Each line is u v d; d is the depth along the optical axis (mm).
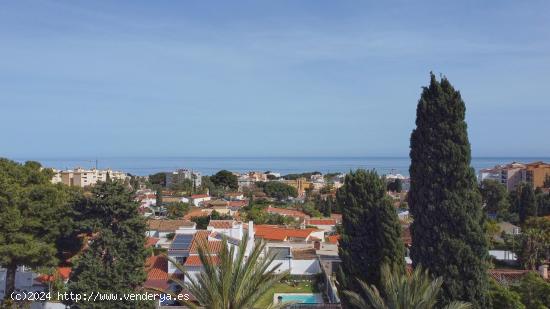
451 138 26719
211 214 85625
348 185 30609
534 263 53469
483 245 25875
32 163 40344
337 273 30594
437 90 27078
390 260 28391
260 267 21297
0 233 32500
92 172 189625
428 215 26594
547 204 93438
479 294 25672
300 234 67500
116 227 33531
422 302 21062
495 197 98625
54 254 36312
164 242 59125
